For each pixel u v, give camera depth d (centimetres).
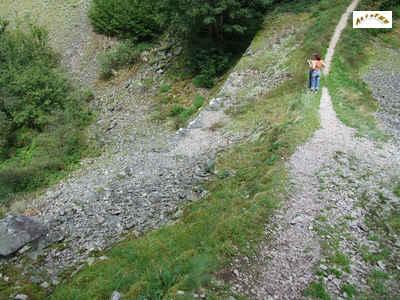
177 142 2025
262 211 1002
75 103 2844
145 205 1381
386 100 1961
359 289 774
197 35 3105
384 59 2475
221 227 943
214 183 1412
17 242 1205
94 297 862
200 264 799
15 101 2630
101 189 1608
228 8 2759
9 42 3200
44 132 2516
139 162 1866
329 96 1862
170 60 3225
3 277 1077
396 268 838
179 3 2719
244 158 1519
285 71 2311
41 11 4175
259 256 847
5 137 2503
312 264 831
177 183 1514
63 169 2062
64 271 1075
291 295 746
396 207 1059
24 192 1855
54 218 1408
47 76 2912
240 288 752
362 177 1206
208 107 2281
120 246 1102
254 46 2784
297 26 2848
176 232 1070
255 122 1903
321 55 2316
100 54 3472
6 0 4412
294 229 945
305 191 1113
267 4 3112
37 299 966
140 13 3462
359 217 1009
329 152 1352
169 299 713
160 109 2750
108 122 2675
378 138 1490
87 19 3972
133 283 865
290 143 1423
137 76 3173
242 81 2438
